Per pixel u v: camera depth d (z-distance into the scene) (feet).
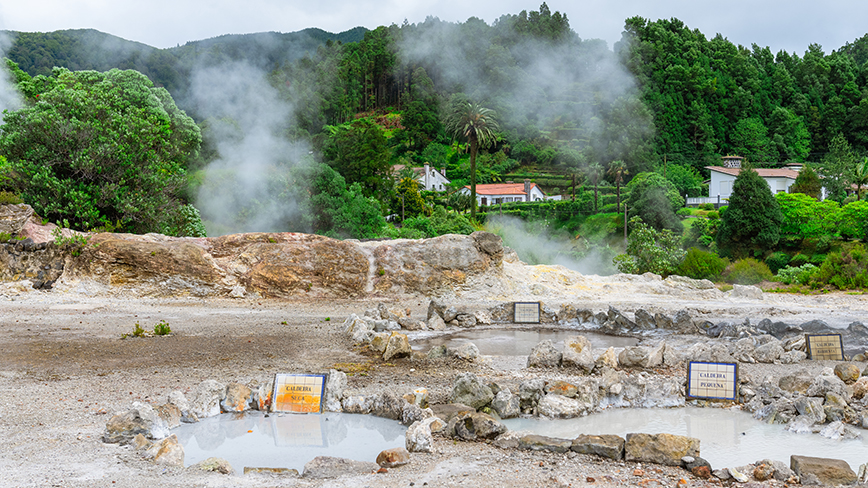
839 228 222.89
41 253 75.15
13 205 80.18
